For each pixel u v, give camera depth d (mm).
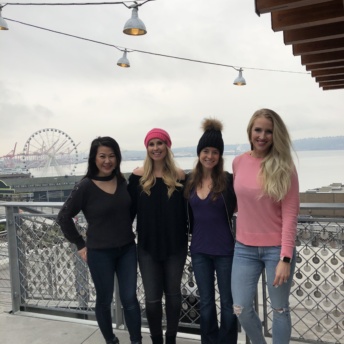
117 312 2621
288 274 1644
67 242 2783
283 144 1700
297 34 2494
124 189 2096
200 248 1972
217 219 1928
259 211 1729
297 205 1693
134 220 2344
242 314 1800
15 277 2941
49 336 2543
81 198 2025
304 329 2441
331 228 2107
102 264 2057
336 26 2373
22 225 2916
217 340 2066
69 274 2809
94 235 2051
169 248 2002
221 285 1978
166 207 1986
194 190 1978
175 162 2031
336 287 2145
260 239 1744
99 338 2504
